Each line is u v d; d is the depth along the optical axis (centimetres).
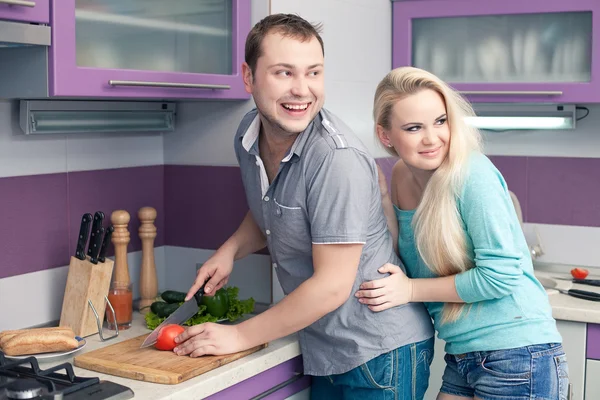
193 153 255
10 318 218
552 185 299
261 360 197
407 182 213
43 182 224
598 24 262
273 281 239
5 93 188
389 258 206
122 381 180
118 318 223
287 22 184
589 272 294
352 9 265
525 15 274
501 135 305
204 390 180
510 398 197
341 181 184
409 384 205
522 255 194
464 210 193
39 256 225
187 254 260
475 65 284
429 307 211
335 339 203
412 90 194
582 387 245
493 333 197
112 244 248
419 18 290
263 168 200
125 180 250
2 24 165
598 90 264
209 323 198
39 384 166
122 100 237
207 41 224
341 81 261
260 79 185
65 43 180
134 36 201
